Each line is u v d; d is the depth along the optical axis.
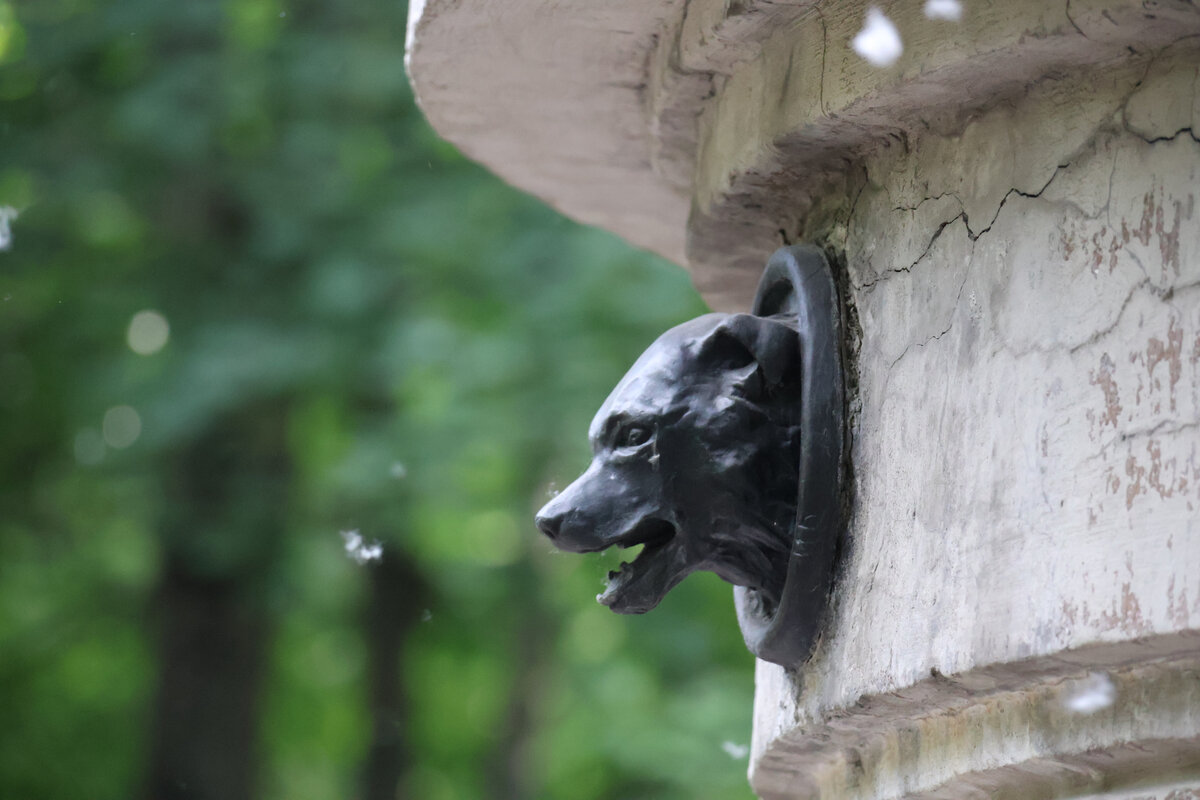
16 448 18.22
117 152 14.87
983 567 3.85
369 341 14.33
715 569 4.48
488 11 5.24
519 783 19.50
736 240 5.29
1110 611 3.56
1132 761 3.87
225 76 14.40
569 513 4.36
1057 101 3.99
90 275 15.82
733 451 4.39
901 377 4.24
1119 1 3.76
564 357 14.16
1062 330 3.83
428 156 14.98
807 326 4.46
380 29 14.95
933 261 4.23
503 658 20.69
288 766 24.30
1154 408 3.61
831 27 4.46
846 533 4.33
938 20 4.10
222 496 15.91
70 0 15.11
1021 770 4.07
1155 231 3.71
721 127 5.01
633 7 5.11
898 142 4.45
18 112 14.96
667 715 17.94
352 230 14.62
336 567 19.50
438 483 14.66
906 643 4.04
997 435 3.91
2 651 21.70
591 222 6.84
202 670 16.45
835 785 4.88
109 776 22.14
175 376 14.27
